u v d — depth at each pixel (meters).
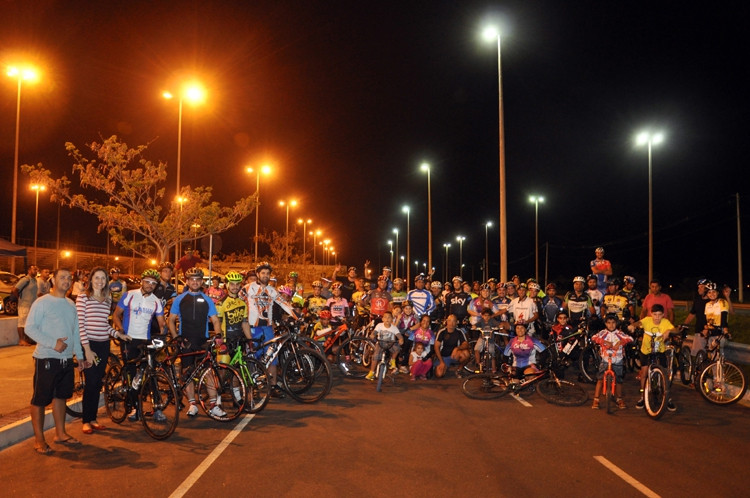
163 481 5.41
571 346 10.72
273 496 5.04
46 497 5.03
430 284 14.98
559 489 5.23
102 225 17.02
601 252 14.04
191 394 8.02
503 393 9.42
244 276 11.27
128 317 7.79
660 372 8.07
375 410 8.51
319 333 10.98
